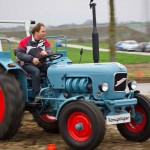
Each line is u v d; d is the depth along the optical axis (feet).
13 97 30.17
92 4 34.19
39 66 32.73
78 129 27.94
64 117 28.53
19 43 33.58
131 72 99.25
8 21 38.19
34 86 32.07
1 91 30.68
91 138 27.14
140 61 134.00
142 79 84.07
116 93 29.53
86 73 29.66
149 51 189.47
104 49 203.21
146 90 67.46
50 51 33.76
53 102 31.48
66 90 30.73
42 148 29.01
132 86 31.04
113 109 29.09
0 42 35.22
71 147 28.32
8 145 29.99
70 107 28.22
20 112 30.48
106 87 28.76
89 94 29.76
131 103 29.78
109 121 28.78
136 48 192.65
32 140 31.89
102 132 27.07
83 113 27.68
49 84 31.86
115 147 29.45
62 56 33.83
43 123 34.96
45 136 33.53
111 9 72.90
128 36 368.07
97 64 30.01
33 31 33.35
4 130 30.48
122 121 29.45
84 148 27.58
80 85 29.68
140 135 31.12
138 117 31.30
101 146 29.81
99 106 29.35
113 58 73.51
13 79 30.83
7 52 31.81
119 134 34.17
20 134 34.22
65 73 30.58
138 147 29.50
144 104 30.78
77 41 293.84
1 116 30.68
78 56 148.56
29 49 33.09
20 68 31.42
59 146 29.81
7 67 30.71
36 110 32.99
